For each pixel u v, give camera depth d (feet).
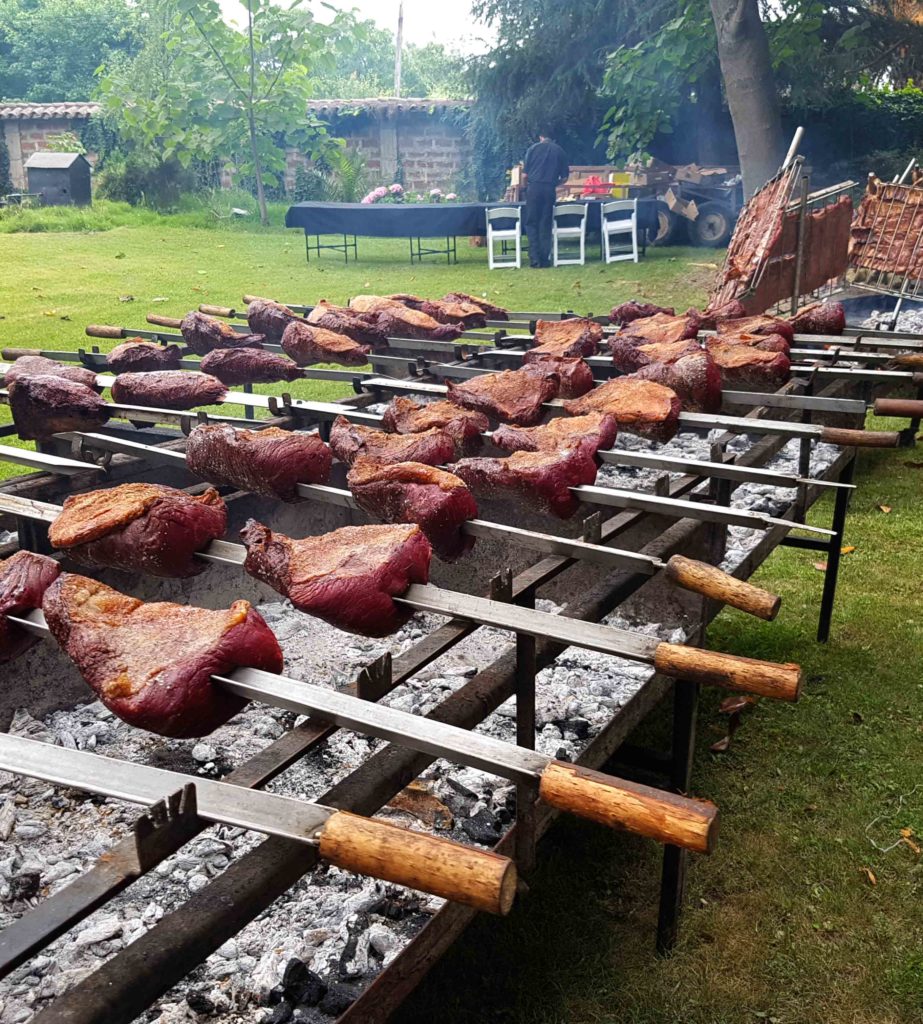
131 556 7.57
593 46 58.18
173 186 65.72
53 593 6.22
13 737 4.66
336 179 74.33
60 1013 3.66
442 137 79.10
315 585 6.72
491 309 21.66
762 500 13.99
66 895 3.92
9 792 8.45
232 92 60.18
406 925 6.48
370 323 18.13
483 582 13.12
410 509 8.20
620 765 9.30
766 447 11.06
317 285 41.19
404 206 47.44
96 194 66.44
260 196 62.64
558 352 16.22
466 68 62.75
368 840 3.87
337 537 7.29
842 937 8.65
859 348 17.06
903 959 8.38
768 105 43.39
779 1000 7.98
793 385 13.66
